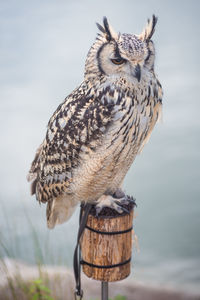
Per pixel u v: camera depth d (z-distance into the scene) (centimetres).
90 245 380
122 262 380
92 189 393
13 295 425
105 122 383
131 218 381
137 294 452
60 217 403
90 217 379
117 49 380
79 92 390
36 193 408
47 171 397
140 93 383
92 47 386
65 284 441
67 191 395
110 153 386
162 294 451
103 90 384
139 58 379
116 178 394
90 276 381
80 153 388
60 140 391
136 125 385
